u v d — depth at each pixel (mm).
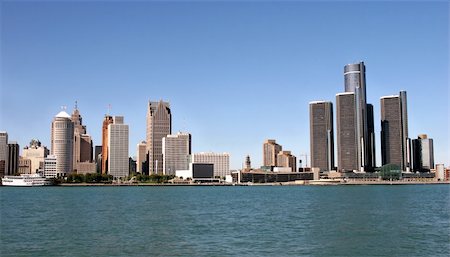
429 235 92438
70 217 135125
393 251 76188
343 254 74000
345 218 126375
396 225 109000
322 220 121312
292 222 117188
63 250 78250
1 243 85375
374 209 158750
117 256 73125
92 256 73188
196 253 75062
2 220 126312
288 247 80000
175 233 97562
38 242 86438
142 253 75375
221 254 74125
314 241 85938
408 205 179875
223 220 124500
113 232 99438
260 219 126375
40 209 169500
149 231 101000
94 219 128375
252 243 84188
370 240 86688
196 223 116875
